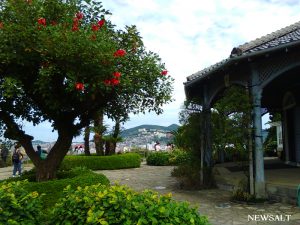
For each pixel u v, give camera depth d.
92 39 7.17
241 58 9.34
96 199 4.29
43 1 7.89
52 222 4.52
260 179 9.82
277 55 9.75
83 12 8.42
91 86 7.46
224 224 7.40
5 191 4.79
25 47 7.21
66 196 4.78
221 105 10.21
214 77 12.10
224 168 15.59
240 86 10.58
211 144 12.48
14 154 18.05
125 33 8.51
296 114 15.78
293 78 13.91
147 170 20.36
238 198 9.80
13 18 7.57
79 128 9.04
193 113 13.23
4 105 8.30
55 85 7.95
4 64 7.53
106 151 23.30
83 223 4.14
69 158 21.02
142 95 8.88
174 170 16.20
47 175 8.52
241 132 9.90
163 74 8.65
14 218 4.32
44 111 8.65
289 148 16.62
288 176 11.86
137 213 3.92
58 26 7.29
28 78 8.02
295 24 12.71
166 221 3.84
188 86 12.45
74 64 7.25
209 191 11.69
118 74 7.39
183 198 10.52
